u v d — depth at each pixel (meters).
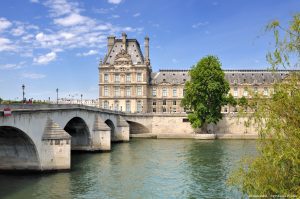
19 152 43.59
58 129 45.62
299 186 15.98
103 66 131.62
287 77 17.94
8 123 36.38
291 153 15.90
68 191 35.88
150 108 135.12
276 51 17.88
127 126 91.25
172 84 134.75
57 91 65.81
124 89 131.25
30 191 35.66
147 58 140.38
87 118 64.81
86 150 66.88
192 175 43.72
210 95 95.06
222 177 42.19
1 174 43.59
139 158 58.53
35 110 42.19
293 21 17.78
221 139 95.88
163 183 39.62
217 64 95.50
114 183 39.59
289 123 16.78
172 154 63.38
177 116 108.38
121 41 135.88
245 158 20.22
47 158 44.47
